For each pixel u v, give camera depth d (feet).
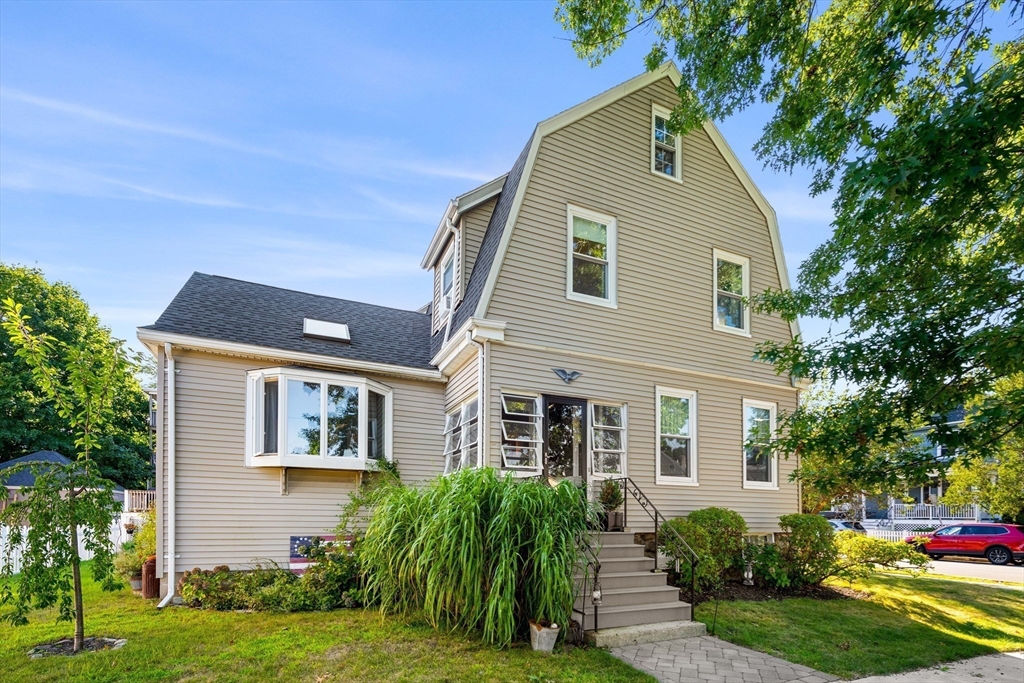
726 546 29.78
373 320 39.86
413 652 17.95
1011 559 57.52
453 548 18.35
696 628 21.89
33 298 80.38
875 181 11.18
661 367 33.22
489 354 27.94
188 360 28.60
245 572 27.07
